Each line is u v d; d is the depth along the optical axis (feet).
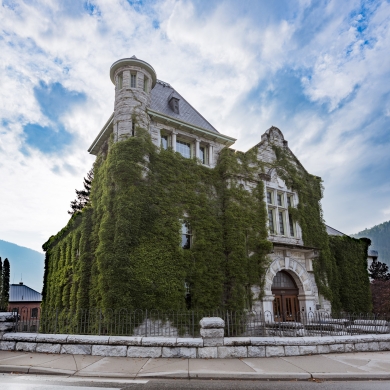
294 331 49.62
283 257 68.59
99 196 62.18
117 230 51.24
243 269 60.64
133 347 33.91
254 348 34.30
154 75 67.10
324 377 27.32
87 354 34.45
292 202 77.10
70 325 57.67
